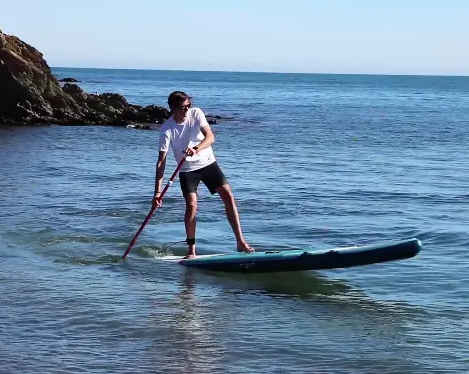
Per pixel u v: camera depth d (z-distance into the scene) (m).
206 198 12.92
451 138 29.39
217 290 7.36
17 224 10.16
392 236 9.96
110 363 5.29
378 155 22.20
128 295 7.03
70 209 11.47
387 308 6.76
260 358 5.45
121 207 11.77
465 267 8.24
